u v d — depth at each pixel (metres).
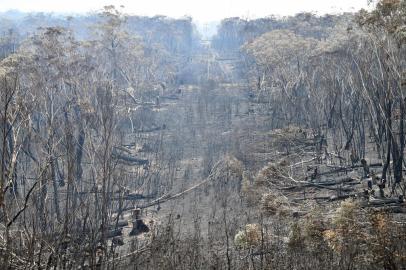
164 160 52.88
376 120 41.94
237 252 25.11
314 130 51.28
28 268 15.90
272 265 21.25
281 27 86.44
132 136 60.75
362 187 34.62
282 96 61.94
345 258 20.27
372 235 20.95
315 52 53.94
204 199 40.22
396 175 33.12
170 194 42.78
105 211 22.12
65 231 17.77
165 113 71.62
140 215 34.97
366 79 41.25
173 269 21.30
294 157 45.81
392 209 27.70
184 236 29.77
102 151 29.06
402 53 34.50
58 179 32.91
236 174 42.69
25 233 17.30
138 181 44.56
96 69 53.47
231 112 70.88
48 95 41.44
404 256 19.14
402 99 34.34
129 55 67.12
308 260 22.08
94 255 18.89
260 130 58.25
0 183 15.80
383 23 30.78
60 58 46.97
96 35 64.00
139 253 23.11
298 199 33.94
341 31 54.66
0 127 15.98
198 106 71.12
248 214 33.53
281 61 59.38
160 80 95.31
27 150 30.12
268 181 35.91
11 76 29.39
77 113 42.00
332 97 52.78
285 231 26.94
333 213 25.30
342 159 43.50
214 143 55.84
